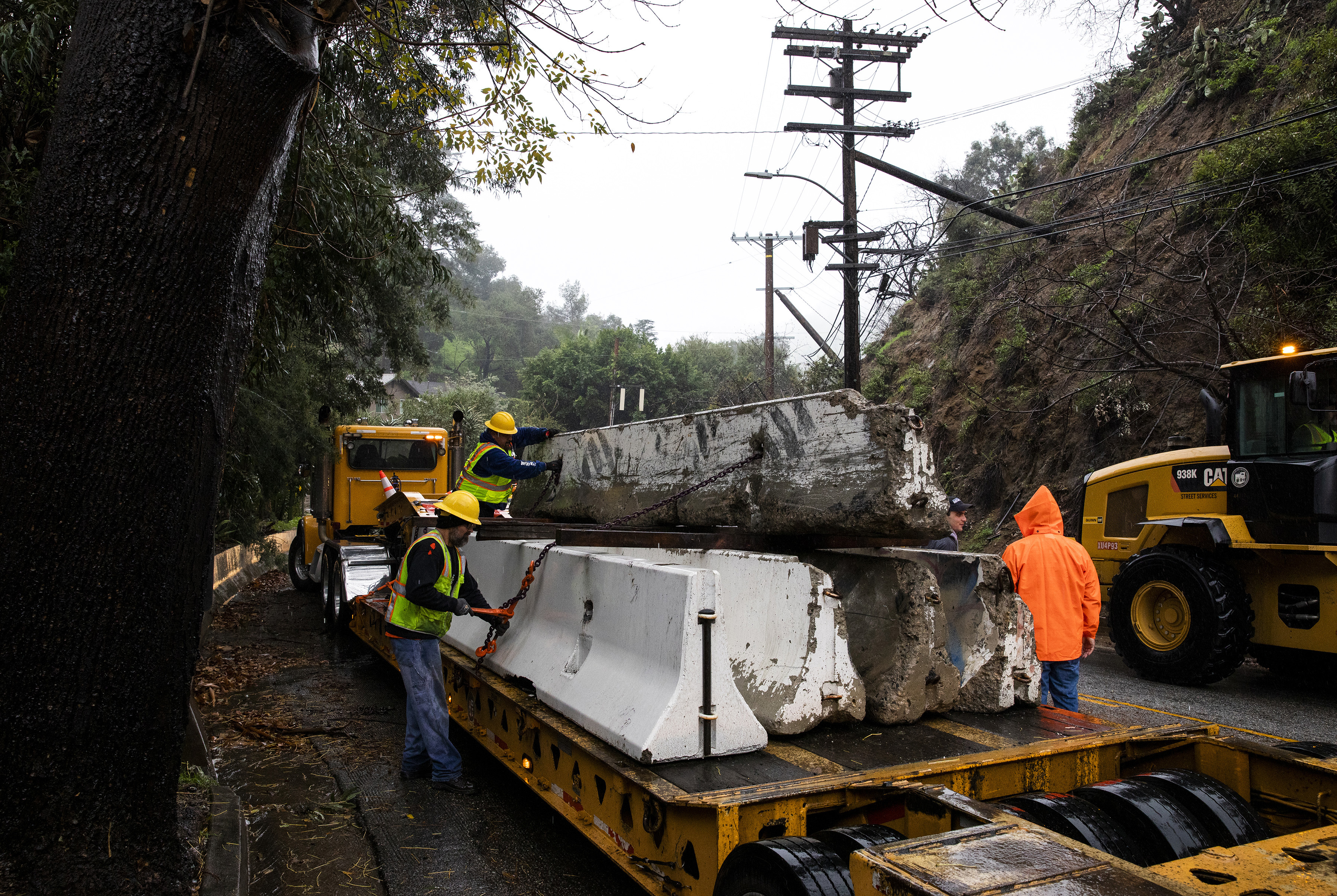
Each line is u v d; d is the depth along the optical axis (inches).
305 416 567.2
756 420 183.0
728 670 130.8
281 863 159.3
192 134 108.7
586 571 167.0
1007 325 713.0
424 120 247.8
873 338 1071.6
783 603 146.9
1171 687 300.8
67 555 107.3
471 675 200.8
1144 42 791.1
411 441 454.9
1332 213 448.8
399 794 195.8
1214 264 515.8
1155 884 71.4
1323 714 259.4
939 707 152.3
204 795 168.6
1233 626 283.9
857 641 160.6
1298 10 611.5
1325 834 92.3
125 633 110.3
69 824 107.3
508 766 179.3
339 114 302.4
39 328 107.3
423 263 401.4
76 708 107.9
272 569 720.3
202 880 129.5
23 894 104.0
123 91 106.7
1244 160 490.9
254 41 109.1
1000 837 83.7
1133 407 534.9
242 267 120.0
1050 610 186.5
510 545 214.5
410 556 196.9
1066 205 718.5
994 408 666.2
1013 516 602.2
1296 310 441.1
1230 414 305.9
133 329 108.5
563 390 2036.2
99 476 108.0
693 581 130.3
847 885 92.0
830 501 157.1
